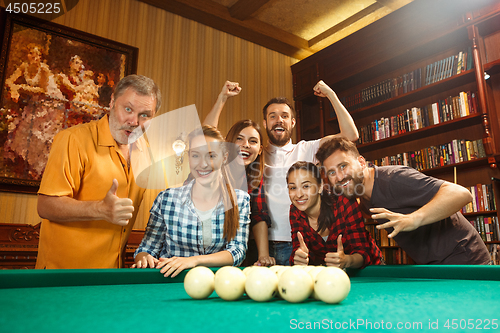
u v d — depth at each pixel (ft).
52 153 5.05
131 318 1.70
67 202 4.69
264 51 14.44
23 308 1.96
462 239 5.53
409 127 11.19
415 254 5.77
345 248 5.80
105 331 1.44
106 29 11.05
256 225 6.55
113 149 5.35
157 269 3.84
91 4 10.87
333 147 5.92
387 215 4.69
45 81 9.76
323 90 8.41
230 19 13.33
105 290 2.91
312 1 12.64
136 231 10.11
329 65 13.67
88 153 5.17
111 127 5.33
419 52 11.58
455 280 3.73
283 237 6.97
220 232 5.19
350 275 4.83
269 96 14.21
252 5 12.65
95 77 10.48
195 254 5.28
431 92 11.11
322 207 6.09
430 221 4.77
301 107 14.58
